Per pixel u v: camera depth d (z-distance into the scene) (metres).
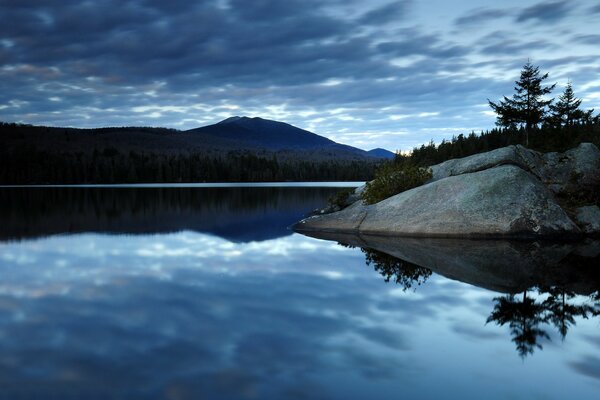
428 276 12.53
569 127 40.41
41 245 18.86
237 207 42.69
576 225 20.52
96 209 39.50
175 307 9.31
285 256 16.06
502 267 13.79
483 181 21.64
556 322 8.32
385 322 8.29
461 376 5.98
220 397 5.34
